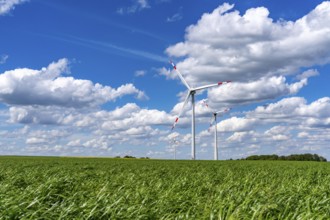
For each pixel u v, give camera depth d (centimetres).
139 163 4300
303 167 3503
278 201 1083
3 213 885
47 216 903
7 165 3231
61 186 1380
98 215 927
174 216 981
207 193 1447
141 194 1222
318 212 948
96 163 4097
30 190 1180
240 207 966
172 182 1731
